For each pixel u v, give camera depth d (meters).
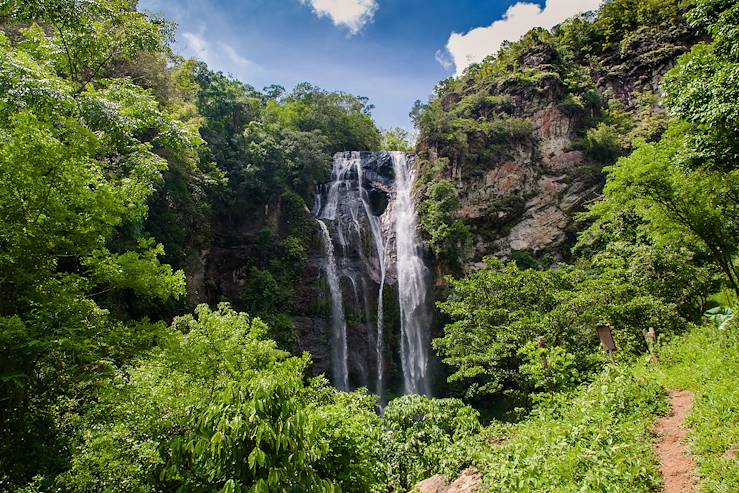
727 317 11.92
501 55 56.25
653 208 16.33
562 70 48.00
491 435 9.95
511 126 41.00
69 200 8.31
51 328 7.76
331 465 5.49
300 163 36.88
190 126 11.23
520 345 14.59
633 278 18.97
